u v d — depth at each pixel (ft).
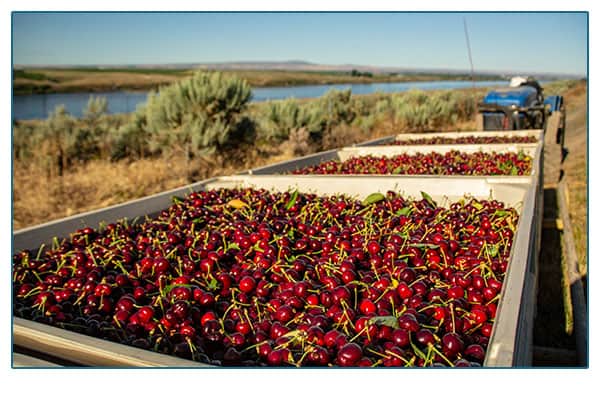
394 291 6.16
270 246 7.87
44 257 8.87
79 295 6.87
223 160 33.86
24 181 27.63
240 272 7.40
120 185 27.48
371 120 53.01
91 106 41.52
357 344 4.94
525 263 5.52
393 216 9.96
